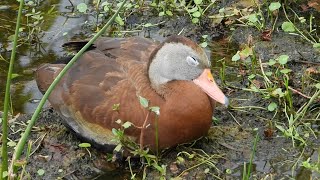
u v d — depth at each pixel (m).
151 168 8.16
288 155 8.31
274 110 8.99
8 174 6.95
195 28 10.99
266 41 10.52
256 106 9.11
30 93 9.69
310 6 11.07
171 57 8.10
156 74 8.11
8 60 10.44
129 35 10.99
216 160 8.27
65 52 10.58
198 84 8.18
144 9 11.47
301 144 8.42
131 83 8.20
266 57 10.16
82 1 11.87
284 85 9.30
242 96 9.36
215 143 8.52
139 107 7.98
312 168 7.76
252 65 9.67
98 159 8.40
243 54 9.54
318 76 9.60
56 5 11.79
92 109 8.25
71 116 8.49
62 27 11.23
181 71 8.12
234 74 9.85
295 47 10.34
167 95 8.04
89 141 8.42
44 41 10.90
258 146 8.46
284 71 9.16
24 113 9.28
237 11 10.98
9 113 9.20
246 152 8.38
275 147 8.44
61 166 8.33
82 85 8.41
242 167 8.16
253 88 9.19
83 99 8.33
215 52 10.48
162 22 11.19
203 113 8.05
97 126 8.27
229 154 8.36
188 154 8.22
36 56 10.53
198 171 8.11
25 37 10.96
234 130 8.74
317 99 9.08
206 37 10.69
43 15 11.52
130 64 8.38
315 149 8.38
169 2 11.34
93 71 8.46
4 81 9.98
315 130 8.71
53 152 8.54
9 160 8.40
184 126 8.02
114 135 7.98
